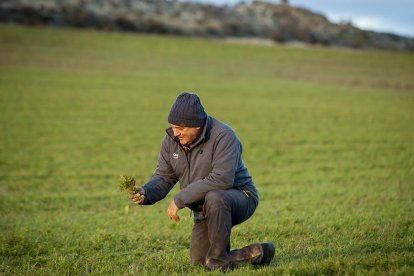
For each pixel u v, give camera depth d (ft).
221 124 17.49
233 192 17.34
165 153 18.13
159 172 18.34
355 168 52.85
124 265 20.11
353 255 18.40
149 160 56.85
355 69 172.24
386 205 34.19
